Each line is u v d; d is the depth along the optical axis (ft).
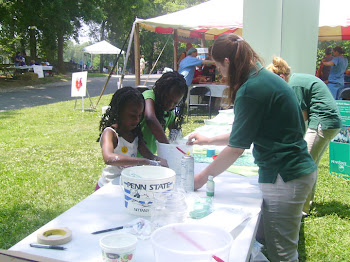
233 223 4.95
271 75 5.85
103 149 6.54
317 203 12.73
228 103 6.37
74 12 74.08
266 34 10.31
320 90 10.26
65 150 20.27
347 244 9.96
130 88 6.86
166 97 8.03
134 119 6.79
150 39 118.83
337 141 15.39
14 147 20.97
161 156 7.33
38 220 11.37
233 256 4.19
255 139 6.02
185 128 24.80
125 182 5.38
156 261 3.56
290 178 5.83
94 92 56.44
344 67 30.22
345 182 14.70
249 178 7.54
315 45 10.48
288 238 6.09
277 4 10.12
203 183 6.54
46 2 66.64
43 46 91.71
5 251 3.55
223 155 6.03
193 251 3.43
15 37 79.20
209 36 42.96
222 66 6.04
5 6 64.49
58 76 81.56
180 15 27.84
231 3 27.91
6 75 69.10
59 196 13.38
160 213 4.72
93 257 4.11
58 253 4.18
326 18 20.25
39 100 45.93
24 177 15.47
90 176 15.67
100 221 5.14
